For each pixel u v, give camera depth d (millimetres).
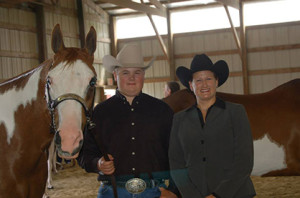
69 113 1785
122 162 1942
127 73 1978
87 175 6422
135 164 1937
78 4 11891
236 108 1849
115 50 13188
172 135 1930
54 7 10914
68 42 11500
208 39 12211
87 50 2033
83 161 2010
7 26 9477
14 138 2037
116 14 13117
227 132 1813
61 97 1810
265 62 11609
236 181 1739
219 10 11984
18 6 9859
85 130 1990
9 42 9539
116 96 2035
